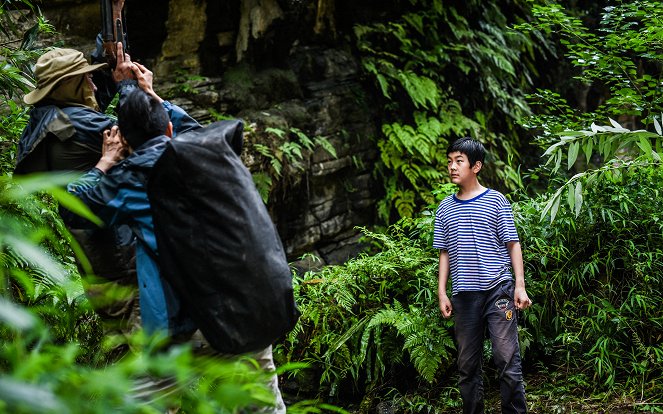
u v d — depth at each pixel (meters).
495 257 4.03
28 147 2.74
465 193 4.14
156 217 2.30
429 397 4.63
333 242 7.33
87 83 2.88
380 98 7.75
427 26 8.09
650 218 4.71
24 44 4.01
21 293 2.66
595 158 8.91
